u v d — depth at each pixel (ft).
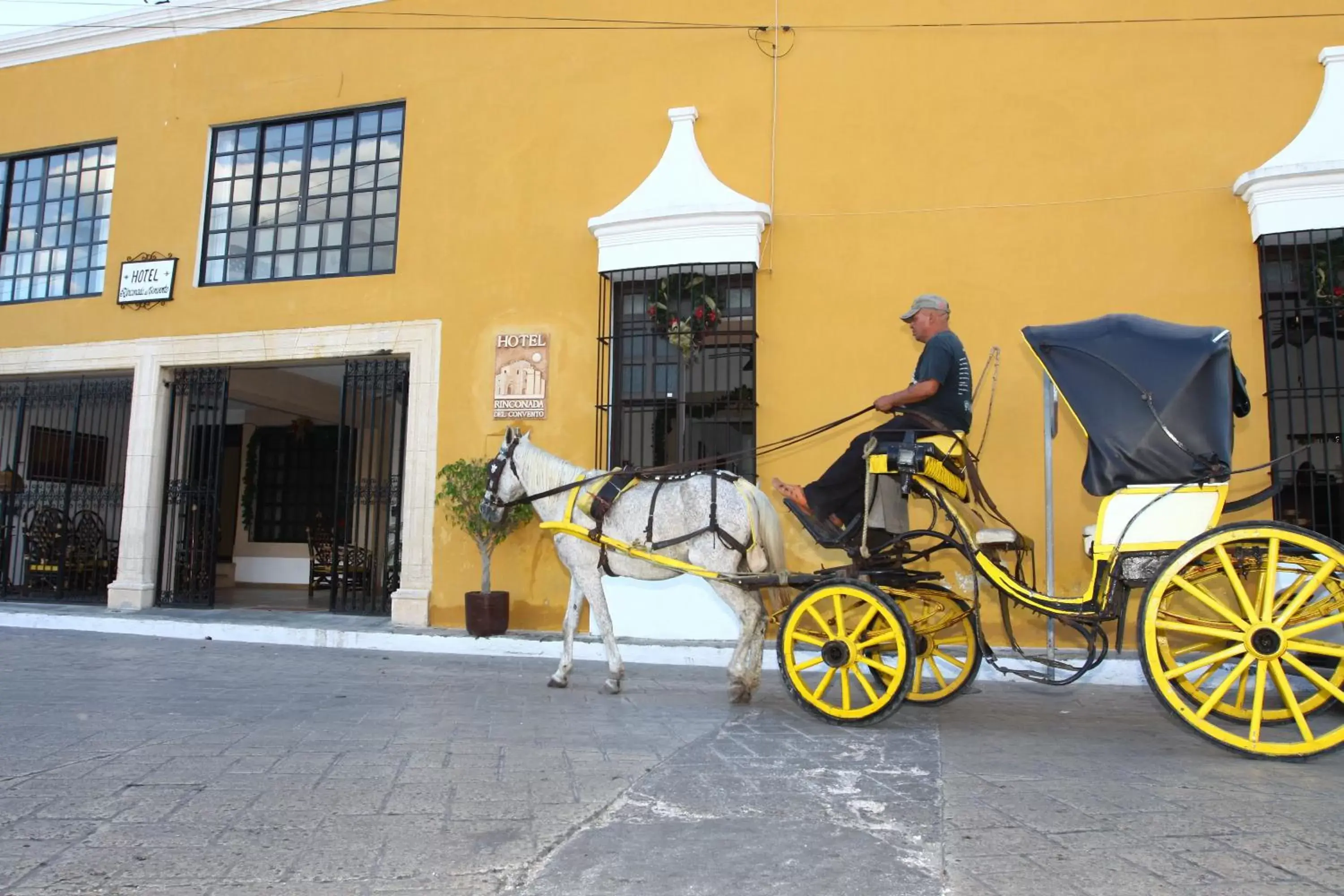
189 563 34.14
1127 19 26.04
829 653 17.40
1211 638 17.29
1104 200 25.68
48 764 14.38
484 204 31.04
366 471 43.60
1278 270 24.22
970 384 18.30
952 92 27.07
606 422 28.55
